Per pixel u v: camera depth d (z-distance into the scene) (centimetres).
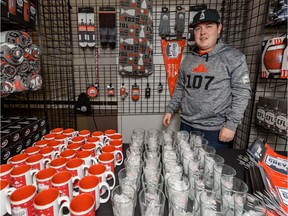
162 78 207
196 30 139
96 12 195
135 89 205
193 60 147
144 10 188
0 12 90
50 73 199
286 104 129
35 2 123
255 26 160
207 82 137
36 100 186
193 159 80
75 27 199
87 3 195
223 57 133
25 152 83
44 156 79
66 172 64
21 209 53
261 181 69
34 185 61
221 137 130
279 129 134
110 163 75
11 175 65
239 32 186
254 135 169
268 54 133
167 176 68
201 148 90
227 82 134
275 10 124
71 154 79
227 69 133
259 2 153
